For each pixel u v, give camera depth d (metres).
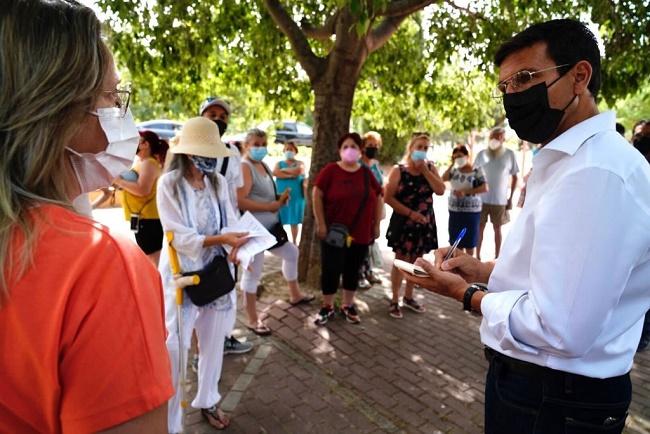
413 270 1.52
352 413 2.86
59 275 0.65
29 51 0.68
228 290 2.48
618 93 4.54
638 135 4.18
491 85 7.11
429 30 5.63
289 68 6.25
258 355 3.53
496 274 1.40
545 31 1.28
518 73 1.31
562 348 1.08
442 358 3.59
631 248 1.05
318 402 2.96
